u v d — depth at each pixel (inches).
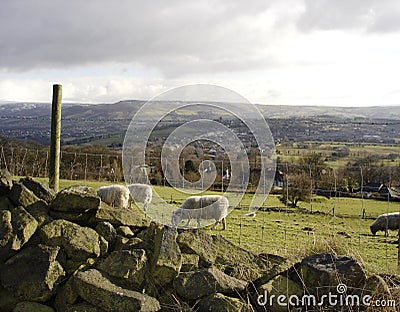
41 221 199.9
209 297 186.1
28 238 192.1
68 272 188.4
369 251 316.8
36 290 178.4
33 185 218.5
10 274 181.3
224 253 214.5
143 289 185.9
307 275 197.5
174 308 182.9
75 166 462.9
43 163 425.7
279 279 197.8
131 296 175.8
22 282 178.7
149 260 197.0
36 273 180.5
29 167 409.7
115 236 206.5
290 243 296.7
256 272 205.5
